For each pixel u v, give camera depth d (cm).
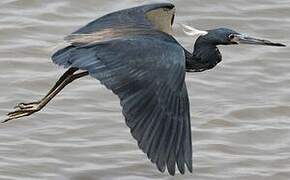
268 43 1215
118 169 1423
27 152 1452
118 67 1040
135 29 1114
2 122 1517
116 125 1523
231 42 1209
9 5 1847
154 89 1030
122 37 1086
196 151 1468
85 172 1414
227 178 1406
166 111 1026
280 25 1844
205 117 1562
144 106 1021
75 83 1625
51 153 1452
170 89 1034
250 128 1540
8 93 1603
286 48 1762
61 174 1408
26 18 1808
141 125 1014
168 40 1091
